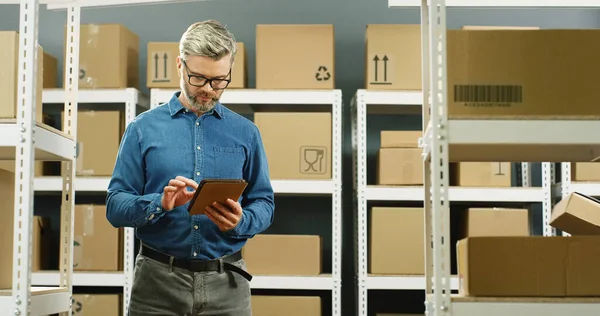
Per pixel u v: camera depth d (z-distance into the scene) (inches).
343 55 167.5
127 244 144.6
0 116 75.6
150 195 83.1
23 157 73.4
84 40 149.3
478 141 67.4
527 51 70.1
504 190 143.5
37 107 82.5
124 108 164.2
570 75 70.0
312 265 143.3
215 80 85.6
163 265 85.5
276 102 144.2
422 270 143.7
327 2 168.2
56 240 165.3
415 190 144.5
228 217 82.0
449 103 69.6
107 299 145.1
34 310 76.0
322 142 143.9
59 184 146.9
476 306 66.9
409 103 145.2
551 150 76.2
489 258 69.1
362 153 144.6
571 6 95.3
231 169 89.4
